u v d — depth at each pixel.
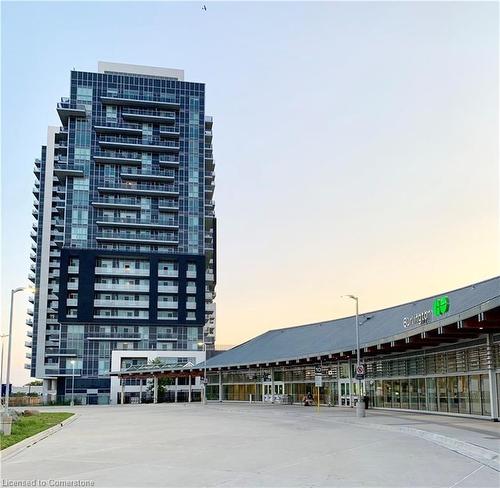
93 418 43.78
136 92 136.00
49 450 21.25
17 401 90.94
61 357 122.25
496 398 31.66
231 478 14.27
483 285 39.72
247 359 68.88
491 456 17.41
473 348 34.47
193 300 130.00
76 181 129.88
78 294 124.19
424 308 46.22
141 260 129.50
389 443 22.19
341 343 53.91
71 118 132.25
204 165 138.00
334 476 14.40
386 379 47.00
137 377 91.19
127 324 125.94
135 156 134.25
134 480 14.16
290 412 45.50
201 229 134.25
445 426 27.86
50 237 143.75
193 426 32.97
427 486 12.99
